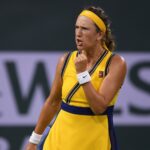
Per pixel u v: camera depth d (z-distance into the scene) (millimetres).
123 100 19688
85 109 10336
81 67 9828
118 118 19719
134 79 19688
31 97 19531
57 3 19578
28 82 19531
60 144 10531
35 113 19594
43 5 19594
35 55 19531
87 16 10273
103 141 10430
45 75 19531
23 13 19562
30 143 11547
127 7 19609
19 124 19656
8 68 19500
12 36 19531
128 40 19625
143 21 19656
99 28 10359
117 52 19672
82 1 19578
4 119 19594
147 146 19891
